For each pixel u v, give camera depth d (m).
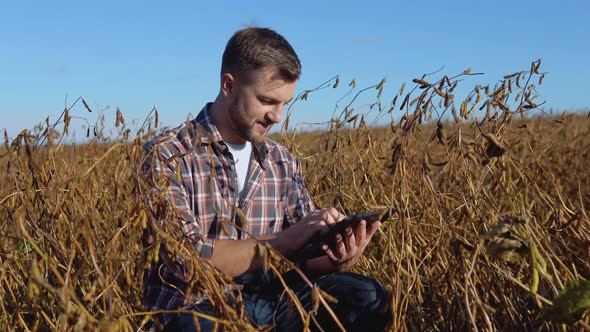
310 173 3.95
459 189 2.84
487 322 2.15
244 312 2.12
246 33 2.45
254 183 2.64
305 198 2.84
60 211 2.41
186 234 2.24
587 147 6.02
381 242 3.12
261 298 2.52
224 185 2.55
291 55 2.45
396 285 2.35
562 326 2.31
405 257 2.67
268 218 2.69
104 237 2.96
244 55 2.42
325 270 2.58
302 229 2.41
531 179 2.72
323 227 2.42
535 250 2.11
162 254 2.22
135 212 2.21
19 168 2.60
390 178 3.63
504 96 2.62
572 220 2.63
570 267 2.75
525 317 2.50
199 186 2.49
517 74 2.60
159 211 2.21
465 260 2.46
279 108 2.51
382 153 3.71
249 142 2.66
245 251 2.33
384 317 2.46
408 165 2.52
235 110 2.49
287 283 2.57
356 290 2.47
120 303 2.38
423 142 4.33
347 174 3.93
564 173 5.00
